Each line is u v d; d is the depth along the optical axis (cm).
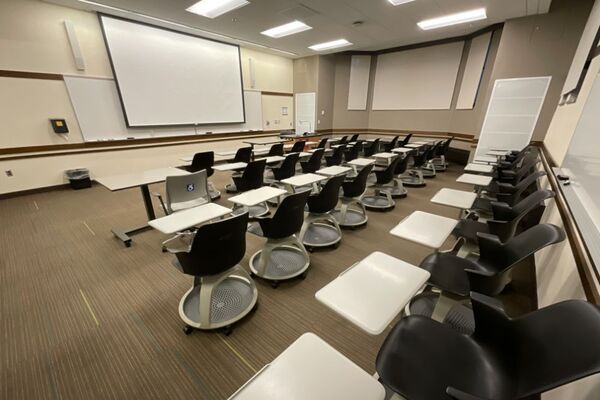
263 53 729
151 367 140
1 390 129
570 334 64
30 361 144
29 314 177
